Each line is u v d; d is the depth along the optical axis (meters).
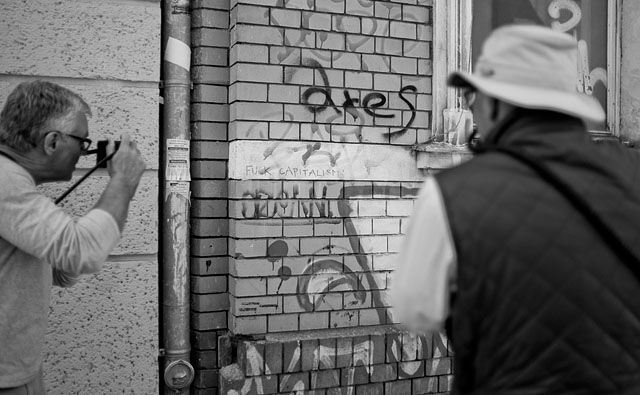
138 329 3.37
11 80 3.18
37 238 1.95
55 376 3.22
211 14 3.70
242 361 3.53
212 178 3.70
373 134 3.83
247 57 3.57
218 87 3.71
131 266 3.36
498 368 1.42
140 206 3.38
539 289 1.38
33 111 2.11
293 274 3.66
